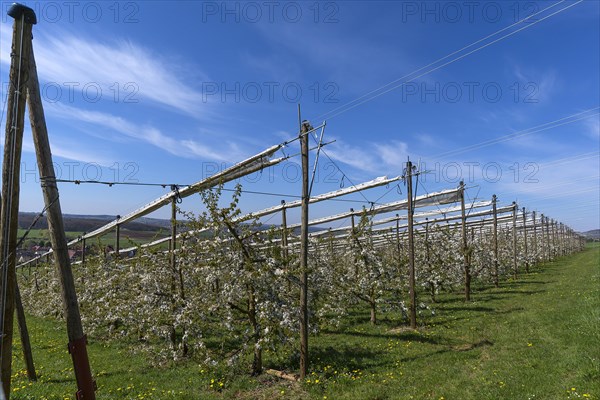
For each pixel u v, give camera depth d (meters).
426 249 25.47
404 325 17.45
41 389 10.94
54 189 7.14
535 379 9.05
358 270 19.56
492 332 14.42
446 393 8.90
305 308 11.23
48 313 30.27
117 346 17.59
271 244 12.35
